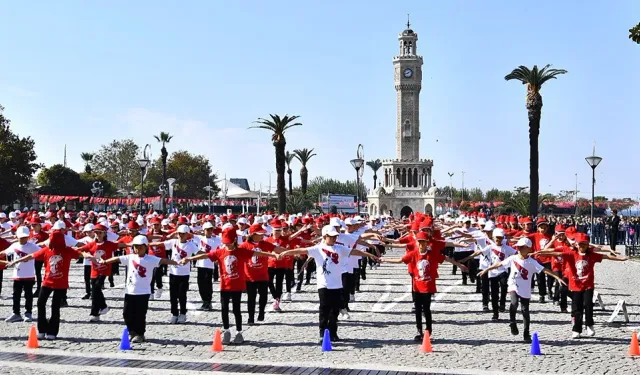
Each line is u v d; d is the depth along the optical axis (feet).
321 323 52.24
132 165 504.84
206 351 48.44
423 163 518.37
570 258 54.75
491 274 63.31
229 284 51.70
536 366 44.24
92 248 60.44
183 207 339.77
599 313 68.33
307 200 375.66
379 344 51.49
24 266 59.62
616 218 148.46
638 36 76.07
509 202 382.83
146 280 51.31
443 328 59.06
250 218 113.09
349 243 63.52
